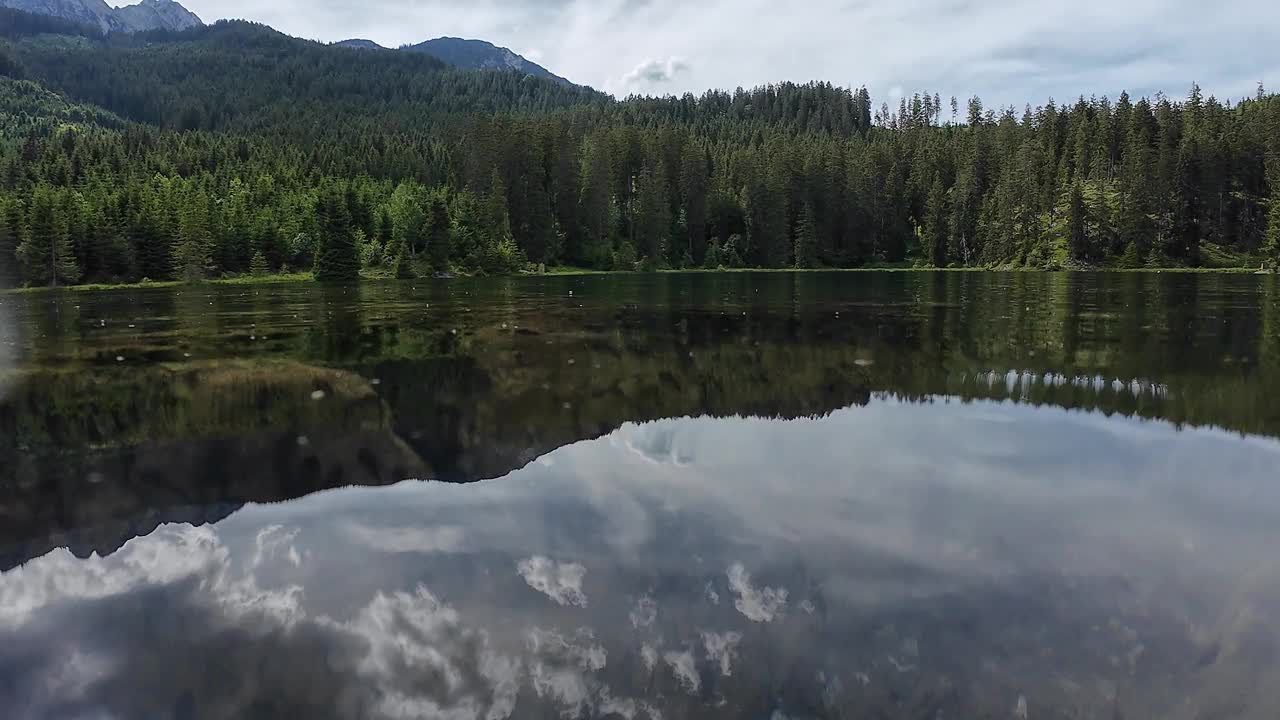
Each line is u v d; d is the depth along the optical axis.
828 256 108.25
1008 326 24.58
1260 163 96.81
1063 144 123.81
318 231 78.81
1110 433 10.61
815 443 9.95
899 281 60.88
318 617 5.02
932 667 4.42
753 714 3.97
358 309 32.56
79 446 9.68
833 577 5.64
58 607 5.22
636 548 6.17
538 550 6.12
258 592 5.41
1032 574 5.78
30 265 67.25
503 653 4.56
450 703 4.07
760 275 78.50
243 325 25.28
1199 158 92.94
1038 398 13.19
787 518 6.97
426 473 8.49
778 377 15.27
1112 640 4.76
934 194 108.12
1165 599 5.37
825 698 4.11
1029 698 4.12
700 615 5.03
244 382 14.16
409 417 11.41
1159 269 87.50
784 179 106.88
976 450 9.61
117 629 4.91
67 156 127.69
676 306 33.50
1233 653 4.61
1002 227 99.94
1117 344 20.00
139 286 66.31
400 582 5.51
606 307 33.03
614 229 103.06
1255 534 6.73
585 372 15.73
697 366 16.62
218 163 136.38
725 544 6.30
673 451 9.50
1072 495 7.79
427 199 90.81
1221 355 17.98
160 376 14.80
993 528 6.79
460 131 151.38
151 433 10.33
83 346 19.61
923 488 7.94
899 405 12.60
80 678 4.35
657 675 4.32
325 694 4.17
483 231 86.38
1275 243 83.25
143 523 6.89
